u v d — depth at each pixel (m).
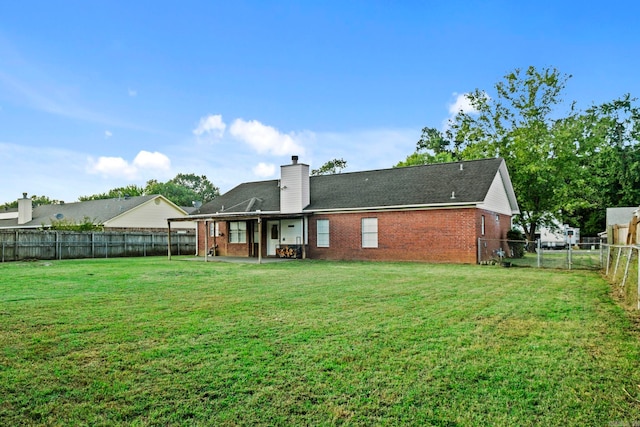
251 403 3.55
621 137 36.16
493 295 9.13
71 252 24.70
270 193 26.00
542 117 29.42
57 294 9.20
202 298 8.63
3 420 3.26
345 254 21.28
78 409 3.44
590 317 6.84
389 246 20.12
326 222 21.98
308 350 4.95
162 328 5.99
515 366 4.44
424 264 17.88
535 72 29.06
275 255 23.61
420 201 19.30
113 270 15.26
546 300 8.49
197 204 44.16
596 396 3.70
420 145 59.59
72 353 4.85
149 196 38.78
